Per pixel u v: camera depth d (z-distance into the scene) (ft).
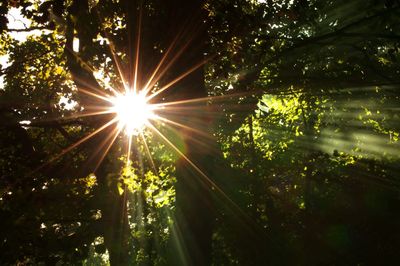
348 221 33.99
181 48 24.36
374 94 43.32
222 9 30.91
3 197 24.70
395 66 41.42
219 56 33.99
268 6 36.81
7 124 26.43
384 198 33.42
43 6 23.50
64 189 26.68
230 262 39.34
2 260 22.95
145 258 41.93
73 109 40.16
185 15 24.47
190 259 23.11
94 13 28.14
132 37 29.96
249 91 38.68
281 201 41.37
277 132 47.65
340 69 39.73
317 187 38.37
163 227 43.80
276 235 36.94
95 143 30.76
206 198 23.34
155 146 41.27
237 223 38.37
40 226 25.32
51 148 33.81
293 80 38.04
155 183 38.47
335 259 33.22
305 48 36.94
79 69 33.32
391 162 42.29
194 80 24.16
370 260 32.32
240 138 45.39
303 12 36.88
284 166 43.11
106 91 35.60
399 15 28.71
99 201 27.17
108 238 27.71
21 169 25.71
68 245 25.55
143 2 29.50
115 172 30.48
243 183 40.45
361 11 35.65
